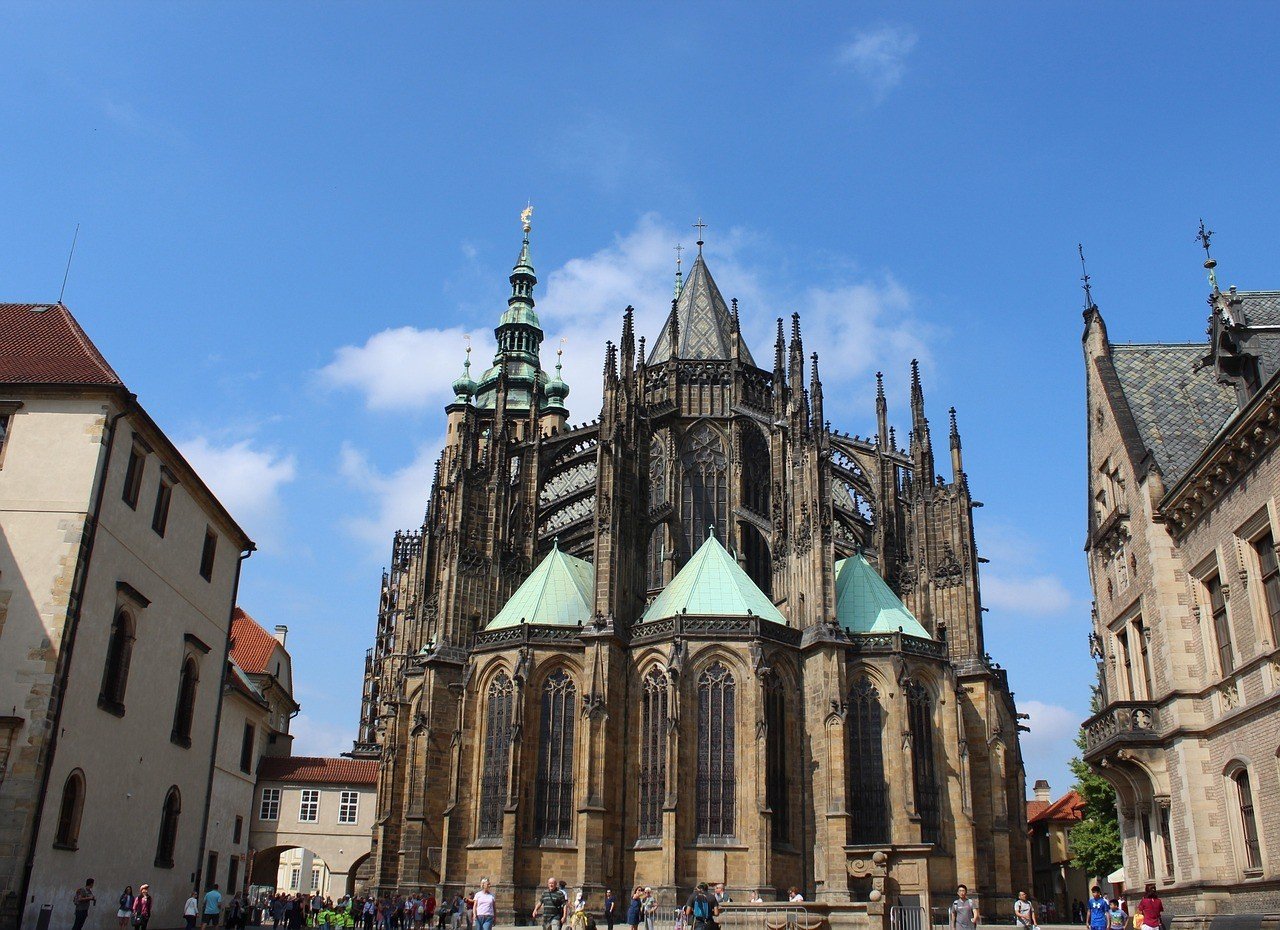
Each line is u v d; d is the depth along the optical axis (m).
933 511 97.56
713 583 86.50
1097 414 60.44
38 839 47.44
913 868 71.38
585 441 106.19
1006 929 71.50
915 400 101.31
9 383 53.28
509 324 185.75
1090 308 61.78
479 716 84.81
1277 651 42.16
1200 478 47.72
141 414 56.41
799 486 90.50
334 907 97.81
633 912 63.44
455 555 93.44
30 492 51.97
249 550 76.94
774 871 77.56
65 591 50.38
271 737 122.88
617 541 87.44
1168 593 50.84
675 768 78.31
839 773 80.00
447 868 80.56
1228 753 46.50
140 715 58.69
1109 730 52.81
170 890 63.78
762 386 112.50
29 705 48.41
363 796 115.38
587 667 82.56
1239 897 45.09
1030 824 153.62
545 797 80.75
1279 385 40.38
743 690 81.06
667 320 120.25
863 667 85.75
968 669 91.12
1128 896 55.47
